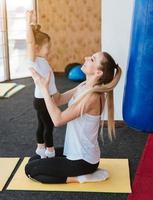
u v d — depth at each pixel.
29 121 3.97
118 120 3.74
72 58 6.34
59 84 5.66
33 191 2.46
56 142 3.39
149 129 2.45
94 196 2.39
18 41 5.99
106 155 3.06
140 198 2.36
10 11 5.80
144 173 2.71
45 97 2.41
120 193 2.42
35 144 3.32
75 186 2.51
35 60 2.51
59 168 2.51
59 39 6.29
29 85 5.66
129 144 3.30
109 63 2.42
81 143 2.46
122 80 3.58
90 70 2.44
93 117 2.44
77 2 6.05
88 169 2.51
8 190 2.48
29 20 2.54
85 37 6.21
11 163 2.89
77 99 2.44
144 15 2.28
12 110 4.39
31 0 5.96
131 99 2.48
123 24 3.47
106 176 2.60
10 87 5.39
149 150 3.14
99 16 6.05
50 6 6.13
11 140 3.43
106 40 3.54
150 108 2.39
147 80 2.35
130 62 2.46
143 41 2.31
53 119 2.40
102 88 2.40
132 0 3.39
